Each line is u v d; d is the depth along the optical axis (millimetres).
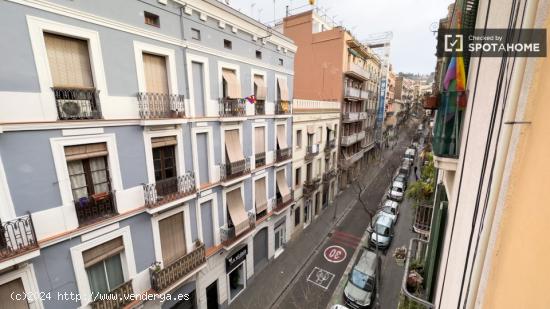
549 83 1466
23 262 5500
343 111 23047
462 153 3938
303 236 17719
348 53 22422
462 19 4289
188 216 9164
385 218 17125
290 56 14102
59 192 5898
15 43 5043
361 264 12656
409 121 63844
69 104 5863
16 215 5328
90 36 6082
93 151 6473
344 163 23844
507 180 1884
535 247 1433
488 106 2646
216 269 10836
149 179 7730
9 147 5145
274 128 13633
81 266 6426
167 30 7766
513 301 1626
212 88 9539
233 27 9969
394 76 48750
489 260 2037
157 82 7895
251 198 12539
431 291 5695
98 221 6570
